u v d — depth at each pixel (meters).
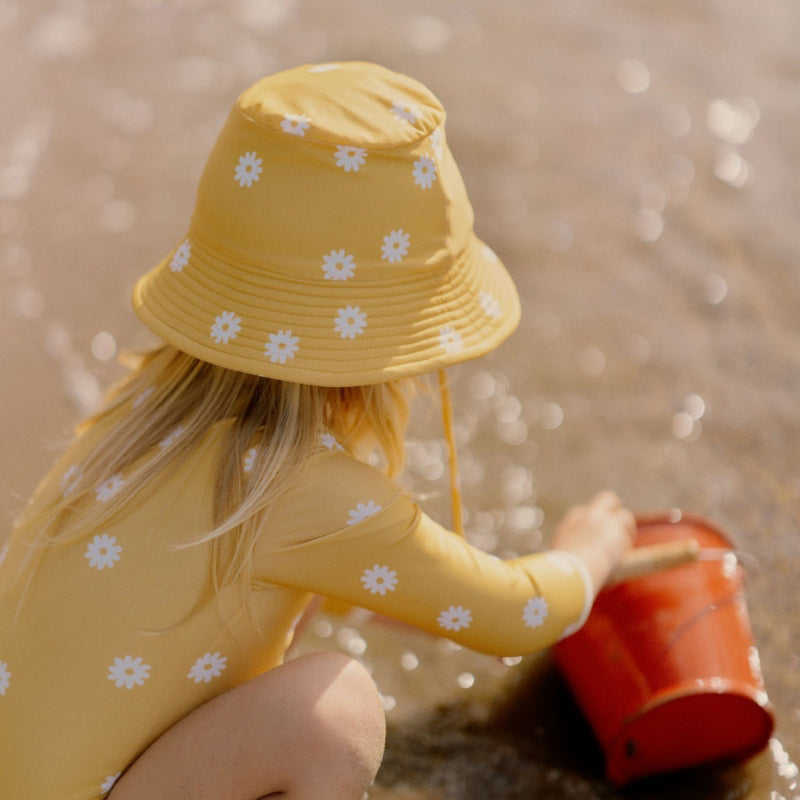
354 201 1.34
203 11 3.53
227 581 1.38
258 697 1.38
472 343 1.38
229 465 1.38
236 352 1.35
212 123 2.90
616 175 2.71
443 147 1.39
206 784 1.38
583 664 1.64
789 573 1.81
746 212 2.59
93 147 2.79
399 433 1.48
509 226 2.51
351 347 1.35
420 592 1.41
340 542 1.38
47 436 1.98
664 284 2.36
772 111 3.00
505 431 2.03
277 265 1.35
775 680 1.68
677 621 1.60
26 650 1.39
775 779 1.61
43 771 1.37
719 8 3.61
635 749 1.59
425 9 3.54
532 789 1.60
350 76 1.38
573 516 1.59
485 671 1.73
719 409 2.05
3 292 2.28
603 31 3.42
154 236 2.46
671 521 1.69
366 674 1.41
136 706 1.38
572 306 2.29
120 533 1.39
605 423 2.04
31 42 3.29
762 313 2.27
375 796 1.58
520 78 3.12
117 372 2.09
